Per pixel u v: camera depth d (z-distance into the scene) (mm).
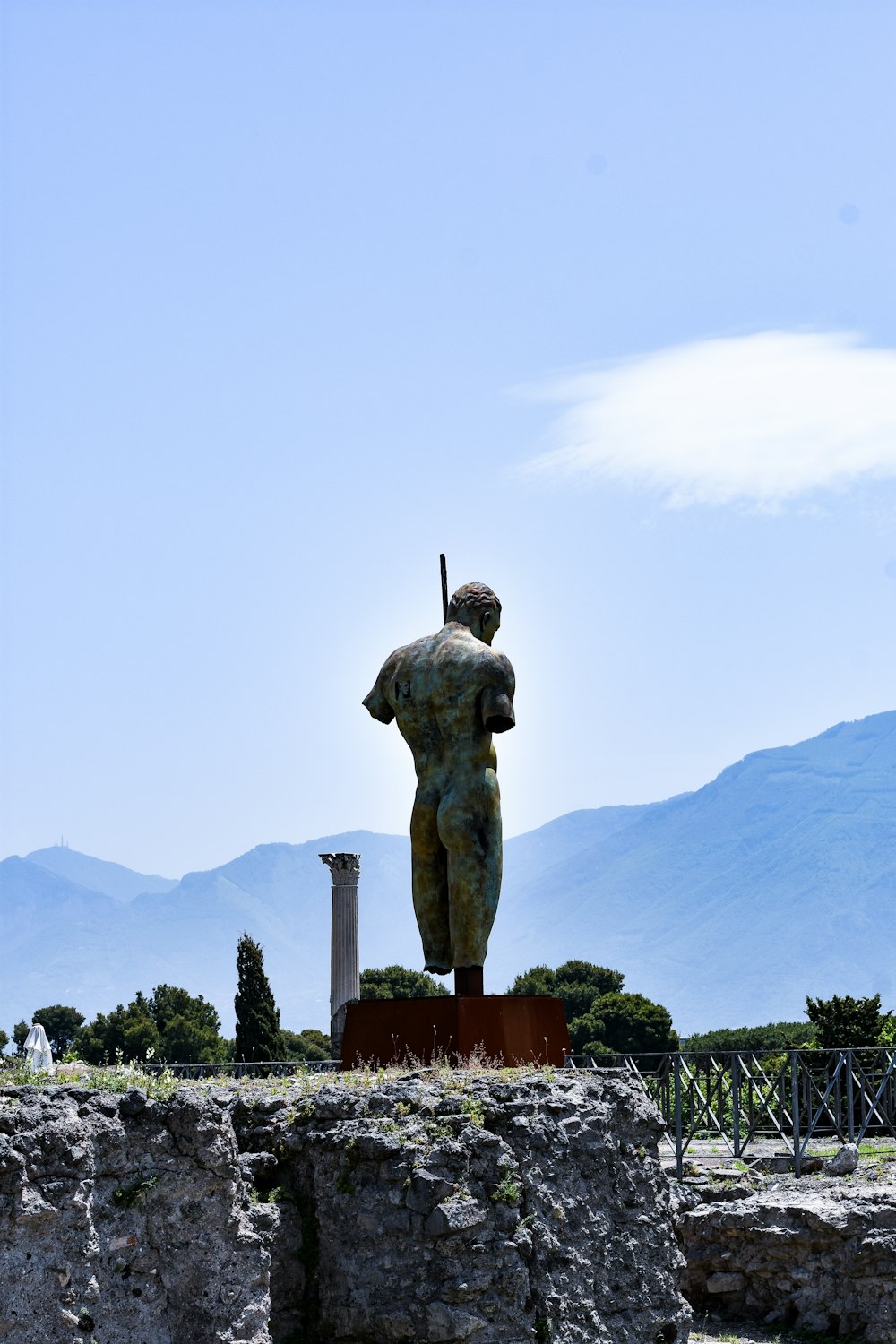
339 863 43781
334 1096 20969
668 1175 28750
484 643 26594
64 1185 16469
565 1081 22516
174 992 84438
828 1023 39844
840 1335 25750
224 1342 17797
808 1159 28625
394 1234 19625
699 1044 74875
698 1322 27031
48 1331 16094
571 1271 20781
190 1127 17984
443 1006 24016
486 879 25516
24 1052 22078
